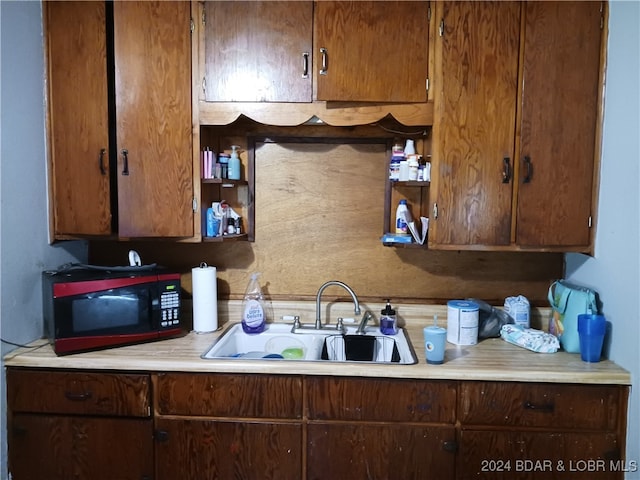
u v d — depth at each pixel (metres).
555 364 1.60
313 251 2.11
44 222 1.86
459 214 1.73
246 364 1.58
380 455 1.58
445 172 1.72
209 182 1.84
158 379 1.61
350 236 2.10
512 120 1.70
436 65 1.71
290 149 2.08
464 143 1.71
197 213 1.83
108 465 1.63
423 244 1.83
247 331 1.99
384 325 1.97
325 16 1.71
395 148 1.99
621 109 1.57
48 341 1.79
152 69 1.77
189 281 2.15
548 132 1.69
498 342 1.86
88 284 1.66
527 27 1.67
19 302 1.72
